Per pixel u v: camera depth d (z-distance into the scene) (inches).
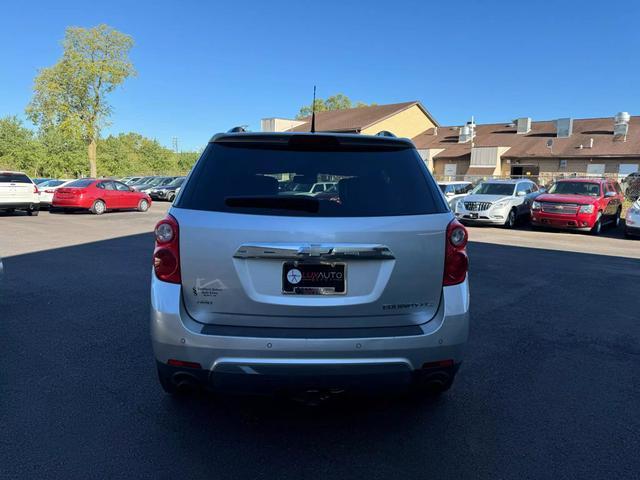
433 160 1843.0
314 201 105.6
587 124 1665.8
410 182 112.7
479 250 428.8
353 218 104.2
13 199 702.5
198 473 102.5
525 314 224.2
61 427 119.5
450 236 108.1
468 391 144.3
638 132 1501.0
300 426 122.6
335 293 103.8
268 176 111.2
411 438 118.0
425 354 105.3
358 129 1776.6
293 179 111.7
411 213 107.5
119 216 751.1
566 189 637.9
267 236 101.7
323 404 134.7
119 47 1577.3
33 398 134.4
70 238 472.1
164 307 103.0
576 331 200.4
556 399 139.7
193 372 104.1
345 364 102.1
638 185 1200.2
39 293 249.1
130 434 117.0
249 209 104.6
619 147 1457.9
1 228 555.8
